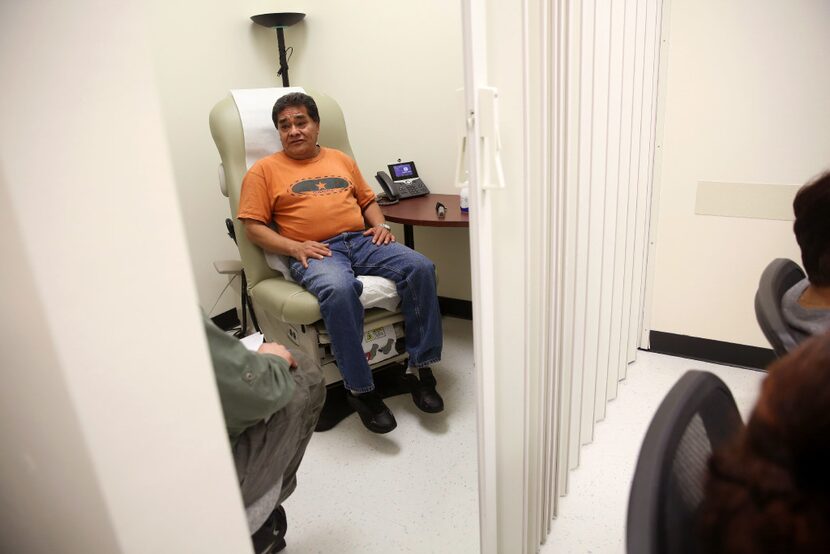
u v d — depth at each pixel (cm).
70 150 46
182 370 57
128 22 47
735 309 218
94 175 47
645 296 233
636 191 196
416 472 176
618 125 161
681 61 200
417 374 230
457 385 227
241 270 257
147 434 55
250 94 218
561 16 105
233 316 296
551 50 104
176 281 54
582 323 150
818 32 178
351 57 281
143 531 57
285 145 211
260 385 99
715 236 213
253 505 107
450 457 183
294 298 190
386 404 216
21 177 45
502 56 94
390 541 149
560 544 145
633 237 201
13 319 51
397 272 200
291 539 150
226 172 214
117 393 52
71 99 45
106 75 47
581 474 171
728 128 199
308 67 299
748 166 200
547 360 125
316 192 213
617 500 160
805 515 30
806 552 30
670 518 46
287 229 211
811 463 30
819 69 181
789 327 93
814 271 91
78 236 48
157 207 52
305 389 123
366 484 171
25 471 62
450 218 218
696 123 204
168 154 52
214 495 63
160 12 244
